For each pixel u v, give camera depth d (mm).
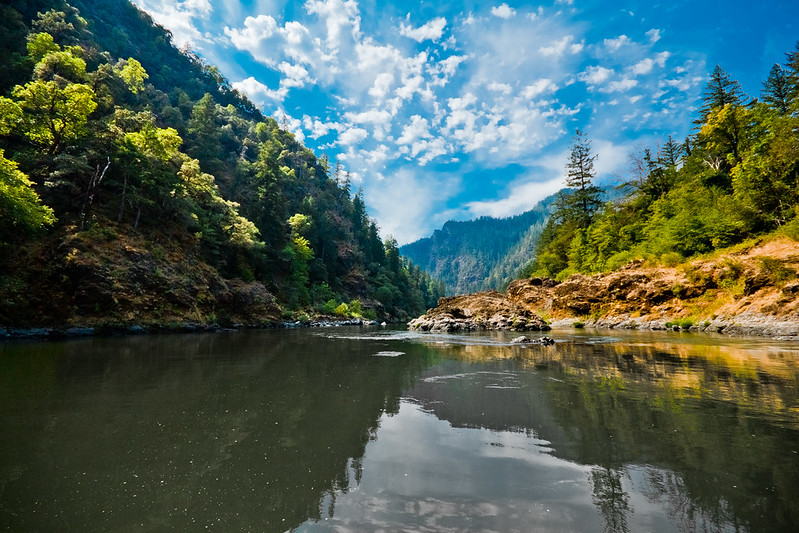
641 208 42500
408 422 4742
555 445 3855
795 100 31094
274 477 3107
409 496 2738
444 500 2668
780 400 5645
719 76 41094
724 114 34719
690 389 6492
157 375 8305
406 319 95375
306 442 3996
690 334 19969
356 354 12570
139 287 24281
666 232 30969
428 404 5668
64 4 61906
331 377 8070
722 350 12195
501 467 3283
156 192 33469
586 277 33938
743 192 26734
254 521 2406
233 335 23688
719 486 2842
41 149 28391
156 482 3010
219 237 41062
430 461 3438
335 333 26328
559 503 2605
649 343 15023
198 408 5438
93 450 3723
